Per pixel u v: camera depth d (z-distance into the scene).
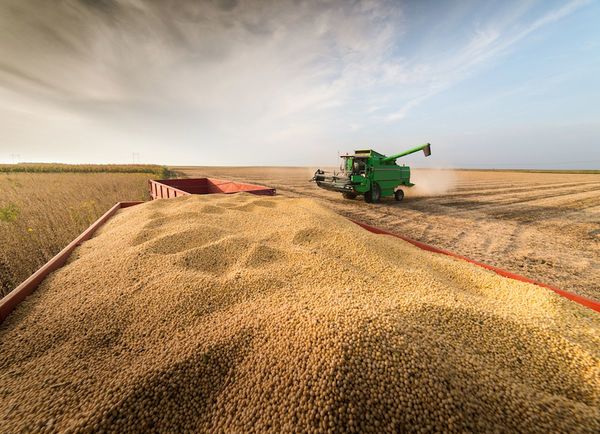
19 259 4.17
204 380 1.45
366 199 11.02
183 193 6.26
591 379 1.50
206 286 2.26
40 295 2.22
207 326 1.82
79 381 1.44
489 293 2.51
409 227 7.11
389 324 1.60
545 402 1.28
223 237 3.49
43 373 1.51
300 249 3.14
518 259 4.82
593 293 3.58
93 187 13.13
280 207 5.18
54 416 1.24
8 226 5.61
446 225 7.37
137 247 3.04
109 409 1.24
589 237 6.25
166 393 1.36
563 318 2.00
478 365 1.46
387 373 1.31
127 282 2.37
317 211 4.89
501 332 1.81
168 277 2.40
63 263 2.85
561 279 4.00
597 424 1.19
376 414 1.18
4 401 1.33
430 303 2.02
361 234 3.69
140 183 15.52
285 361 1.44
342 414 1.18
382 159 11.00
